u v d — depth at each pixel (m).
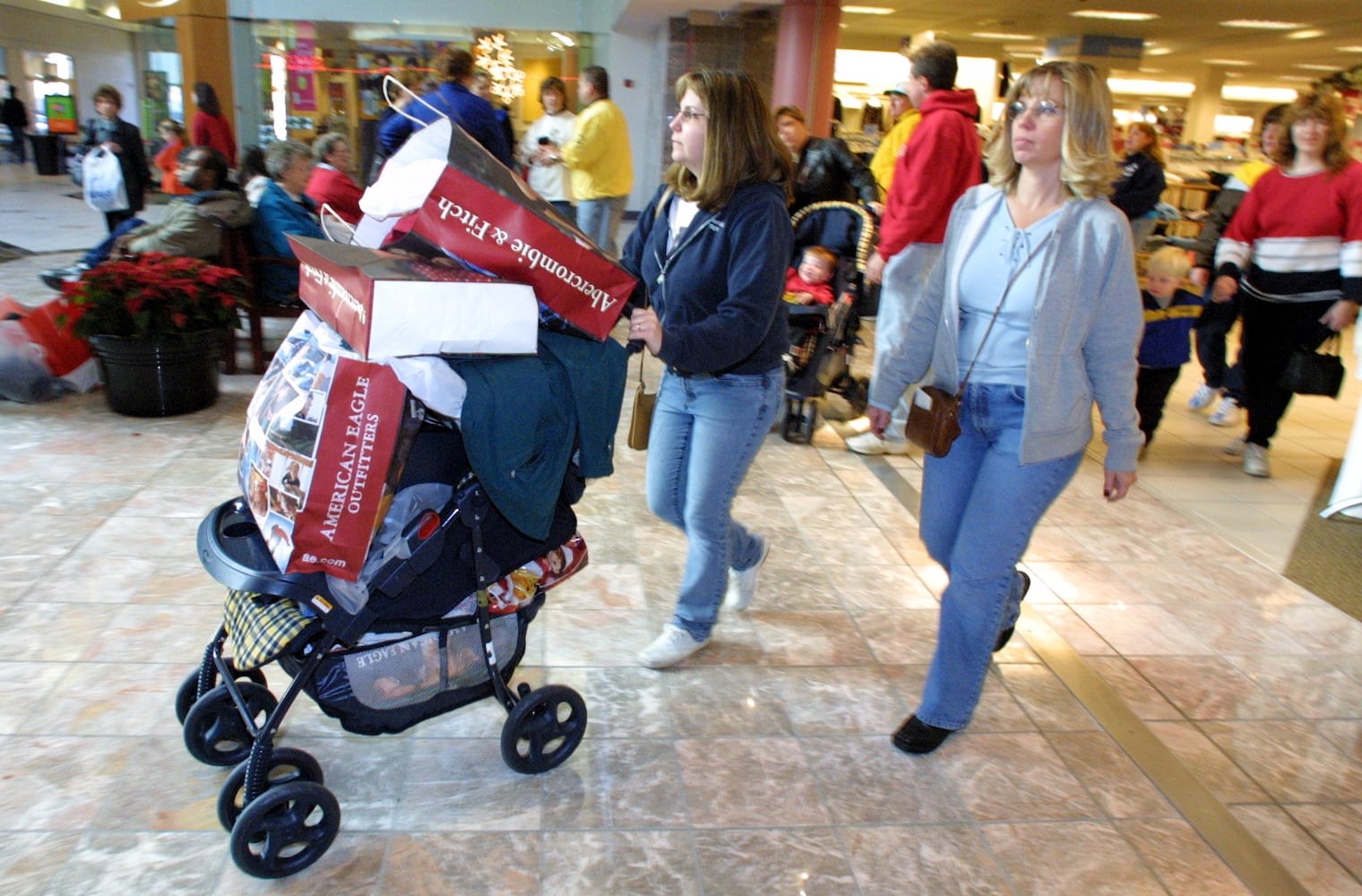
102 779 2.11
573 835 2.05
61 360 4.54
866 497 4.06
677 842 2.05
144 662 2.53
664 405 2.48
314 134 13.41
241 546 1.87
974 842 2.11
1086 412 2.18
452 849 1.99
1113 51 15.30
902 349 2.39
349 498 1.70
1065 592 3.34
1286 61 17.05
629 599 3.06
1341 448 5.15
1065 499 4.21
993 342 2.15
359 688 1.94
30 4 20.53
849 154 5.27
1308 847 2.17
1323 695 2.78
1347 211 4.11
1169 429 5.35
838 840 2.09
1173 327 4.54
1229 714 2.66
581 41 13.30
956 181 3.93
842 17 13.79
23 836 1.94
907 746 2.39
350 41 13.13
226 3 12.82
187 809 2.04
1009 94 2.09
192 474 3.76
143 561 3.05
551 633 2.84
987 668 2.36
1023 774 2.35
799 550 3.52
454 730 2.38
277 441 1.72
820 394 4.55
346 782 2.17
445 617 2.01
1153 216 5.96
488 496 1.85
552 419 1.88
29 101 21.41
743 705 2.55
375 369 1.66
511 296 1.70
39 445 3.96
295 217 4.99
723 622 2.98
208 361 4.50
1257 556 3.72
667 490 2.55
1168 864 2.09
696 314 2.29
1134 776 2.37
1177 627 3.14
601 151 6.66
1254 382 4.55
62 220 11.05
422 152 1.77
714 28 11.37
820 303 4.51
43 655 2.53
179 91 15.12
